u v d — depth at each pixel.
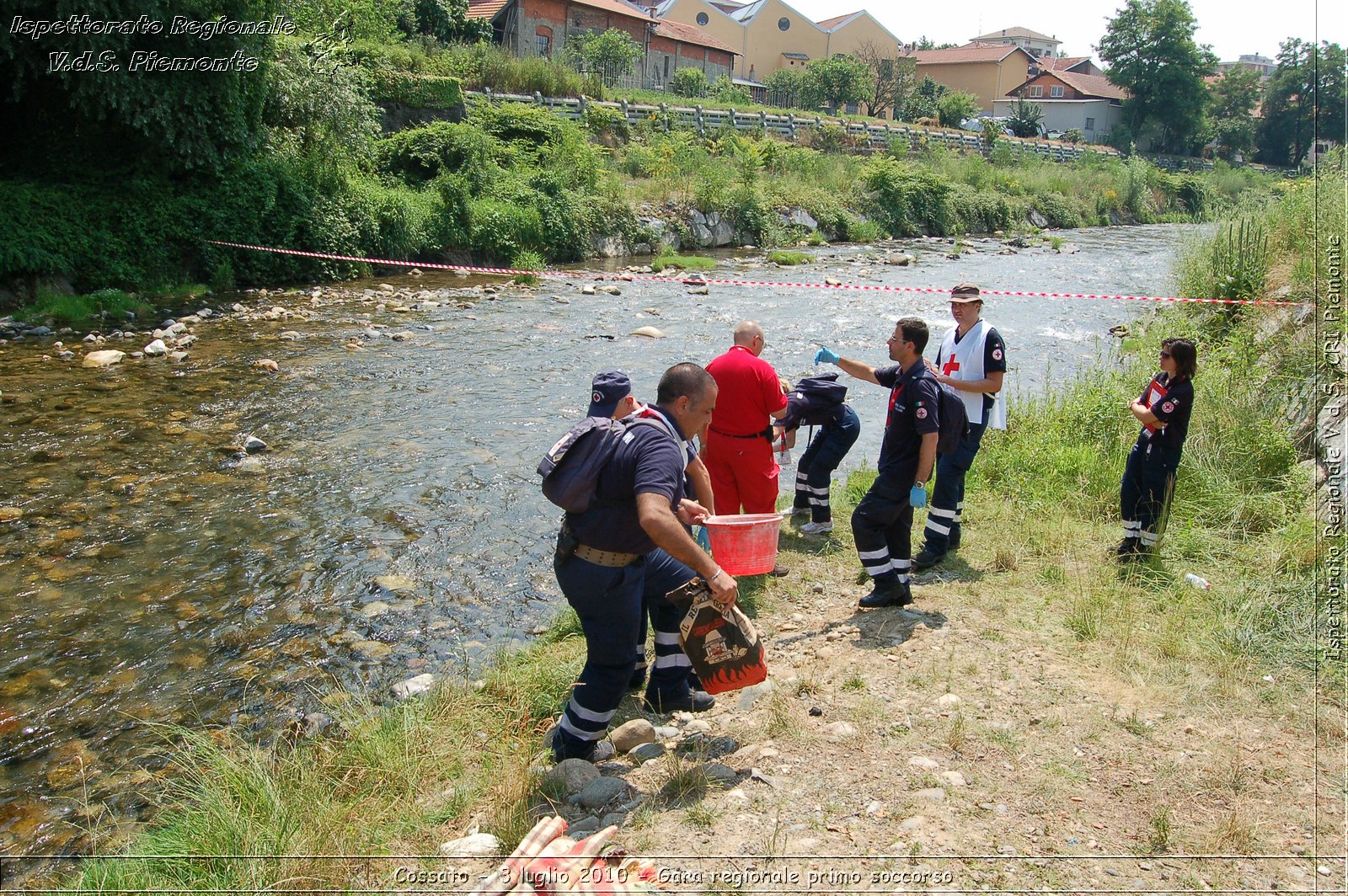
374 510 7.52
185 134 15.98
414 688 5.00
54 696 4.96
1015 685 4.54
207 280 16.62
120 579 6.25
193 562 6.52
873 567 5.49
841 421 6.80
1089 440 8.48
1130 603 5.44
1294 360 8.38
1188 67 68.69
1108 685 4.54
